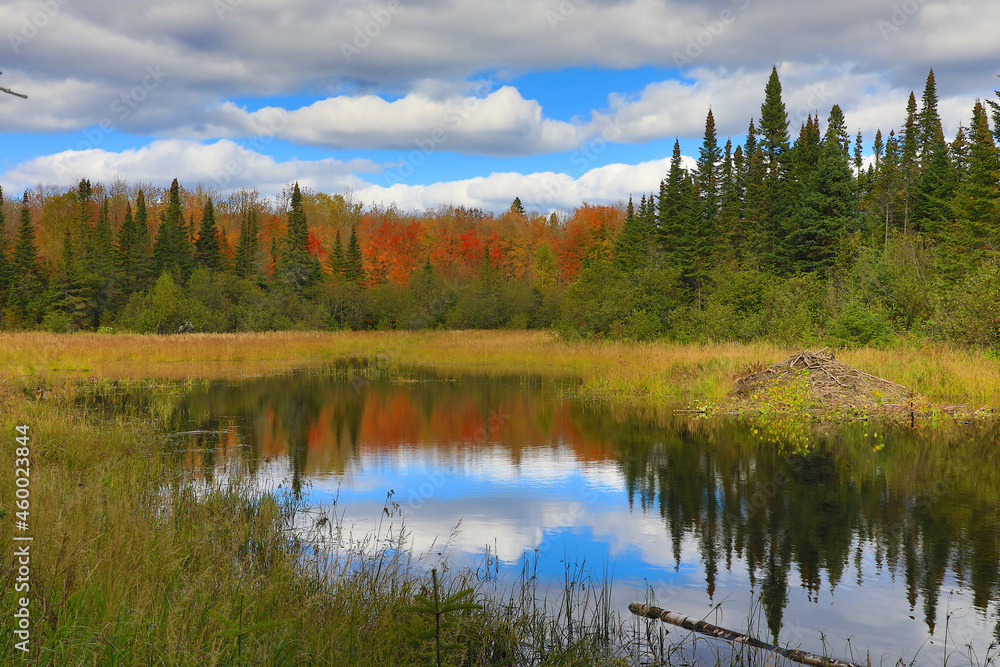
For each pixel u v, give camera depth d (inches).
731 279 1428.4
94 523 230.7
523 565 263.9
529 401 763.4
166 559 205.6
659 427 585.9
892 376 732.7
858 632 208.4
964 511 333.4
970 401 657.6
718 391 734.5
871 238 1568.7
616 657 188.2
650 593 238.4
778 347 1046.4
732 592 240.2
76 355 1295.5
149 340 1561.3
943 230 1759.4
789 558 273.4
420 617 156.1
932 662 190.1
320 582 217.5
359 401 764.6
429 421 625.3
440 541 290.4
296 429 579.8
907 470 415.8
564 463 449.1
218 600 183.3
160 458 427.8
